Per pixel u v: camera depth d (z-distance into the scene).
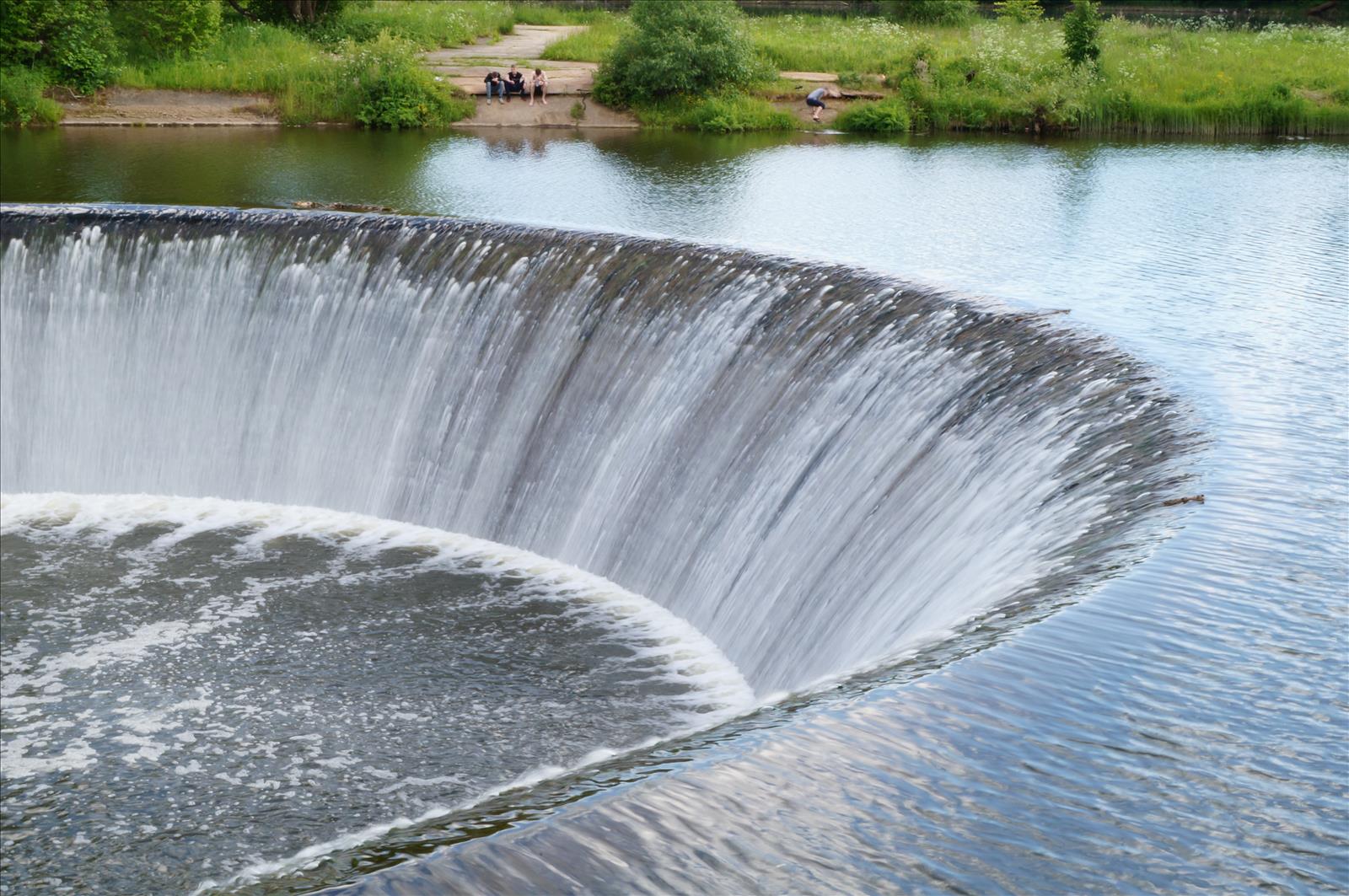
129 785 10.80
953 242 18.06
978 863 4.62
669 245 15.37
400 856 4.59
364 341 16.73
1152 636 6.33
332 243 17.11
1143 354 11.73
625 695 11.91
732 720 5.86
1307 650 6.24
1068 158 28.06
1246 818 4.96
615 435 14.62
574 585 14.00
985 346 12.09
